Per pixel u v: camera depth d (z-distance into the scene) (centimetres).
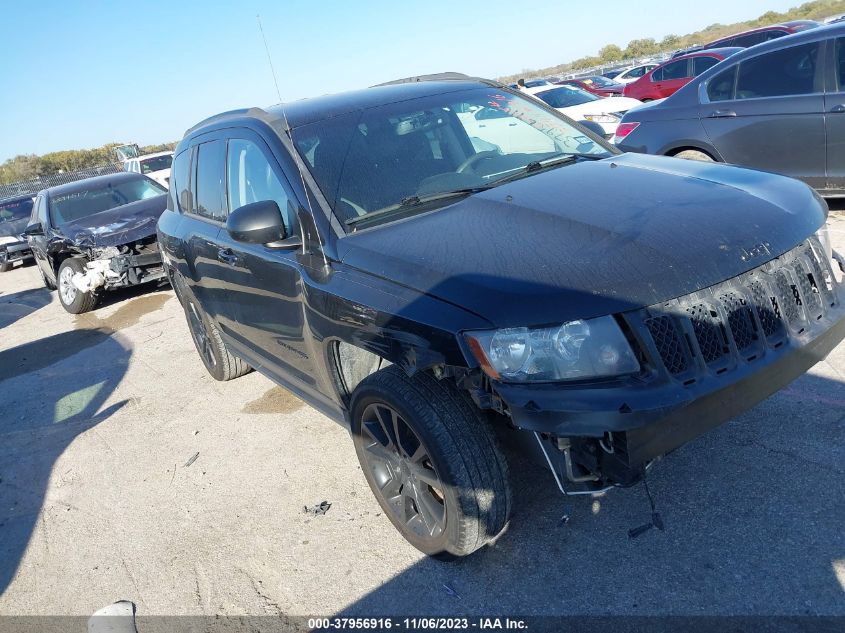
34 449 484
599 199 273
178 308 816
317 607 273
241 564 309
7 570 344
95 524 368
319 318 291
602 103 1278
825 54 593
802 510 269
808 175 621
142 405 523
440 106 365
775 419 329
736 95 659
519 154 354
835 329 256
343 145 330
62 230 912
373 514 326
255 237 297
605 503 295
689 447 320
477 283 232
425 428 248
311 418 442
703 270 227
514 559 275
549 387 217
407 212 299
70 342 765
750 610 230
